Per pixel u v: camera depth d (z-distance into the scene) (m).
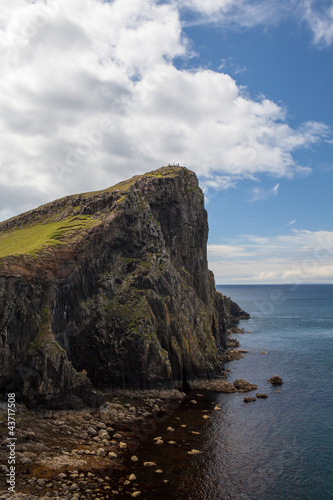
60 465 39.59
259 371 88.25
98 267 73.94
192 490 37.78
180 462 43.16
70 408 53.72
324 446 48.75
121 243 81.12
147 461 42.78
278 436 51.47
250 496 37.47
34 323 54.94
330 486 39.72
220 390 72.44
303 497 37.62
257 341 130.88
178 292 83.88
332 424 56.03
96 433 49.00
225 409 61.66
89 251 71.38
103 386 66.75
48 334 54.97
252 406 63.41
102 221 77.69
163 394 67.25
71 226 76.31
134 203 85.25
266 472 42.00
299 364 95.38
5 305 51.12
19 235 84.69
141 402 63.06
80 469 39.53
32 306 55.47
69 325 63.94
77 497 34.38
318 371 88.19
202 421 56.00
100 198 87.62
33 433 45.12
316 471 42.56
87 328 66.94
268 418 57.97
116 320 70.38
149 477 39.53
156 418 56.56
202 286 102.56
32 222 97.56
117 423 53.34
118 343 68.56
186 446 47.25
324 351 112.69
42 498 33.41
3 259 54.03
